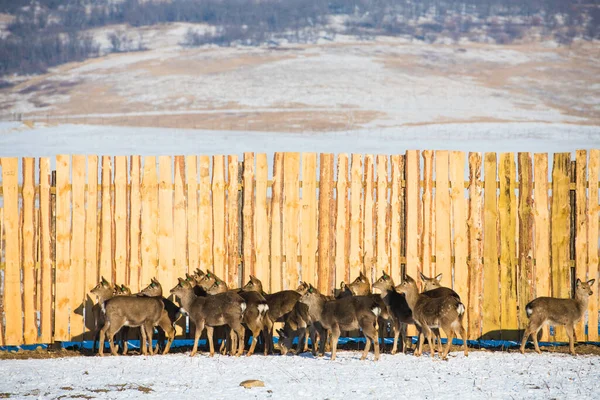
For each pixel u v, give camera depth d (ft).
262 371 143.02
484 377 136.56
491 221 182.19
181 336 185.98
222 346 174.29
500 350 174.09
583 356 163.32
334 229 184.55
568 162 180.86
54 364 153.17
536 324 166.50
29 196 178.70
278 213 183.83
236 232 183.21
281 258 183.42
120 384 131.34
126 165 182.09
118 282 180.75
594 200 179.73
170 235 182.19
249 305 168.14
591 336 179.11
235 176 183.52
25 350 176.96
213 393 123.44
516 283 181.16
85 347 181.37
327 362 154.40
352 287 173.68
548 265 180.65
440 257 182.39
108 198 181.06
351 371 142.72
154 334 190.39
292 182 184.34
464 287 181.98
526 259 180.96
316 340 181.68
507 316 180.86
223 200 183.21
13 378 137.90
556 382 132.16
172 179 183.21
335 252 183.73
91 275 179.63
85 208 196.54
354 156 183.83
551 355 164.45
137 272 181.37
